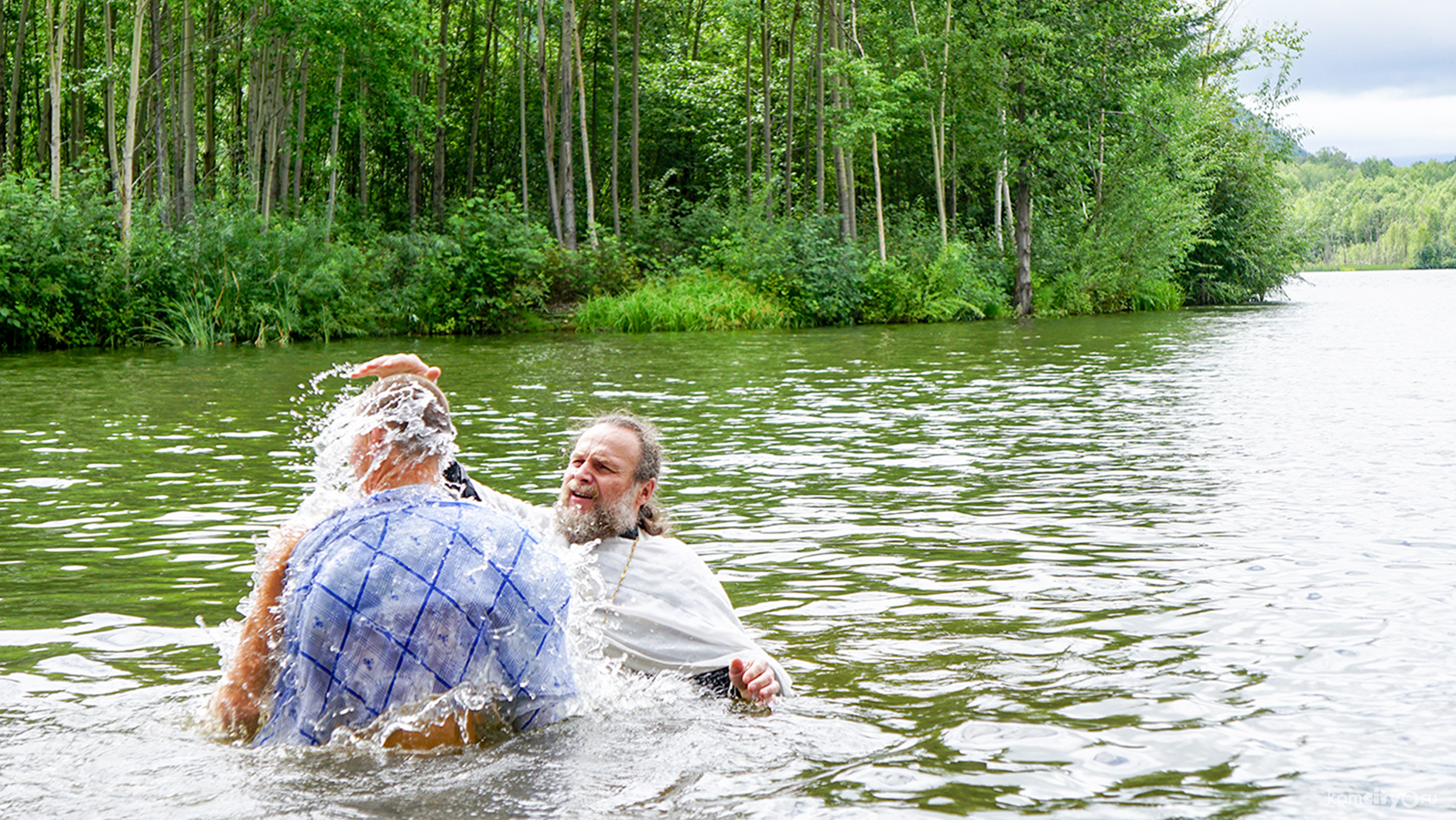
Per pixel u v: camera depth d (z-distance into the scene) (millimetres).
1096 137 36031
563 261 29109
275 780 2760
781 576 5160
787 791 2727
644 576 3770
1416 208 166250
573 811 2586
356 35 27125
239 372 16250
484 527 3105
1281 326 27703
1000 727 3195
